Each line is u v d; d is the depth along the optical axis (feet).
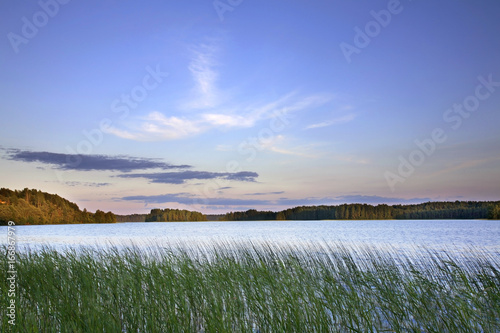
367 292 26.11
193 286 26.14
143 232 208.74
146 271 29.71
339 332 20.53
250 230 232.73
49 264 32.14
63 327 19.02
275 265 32.14
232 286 26.12
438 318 21.85
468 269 31.65
